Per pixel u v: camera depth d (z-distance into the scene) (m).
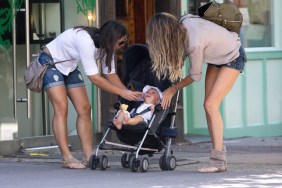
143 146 25.33
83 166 26.08
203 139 35.19
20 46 30.73
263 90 36.78
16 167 26.75
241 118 36.16
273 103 37.12
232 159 28.73
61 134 25.97
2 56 30.78
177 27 23.98
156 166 26.64
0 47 30.81
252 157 29.34
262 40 37.09
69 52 25.36
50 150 31.41
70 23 32.41
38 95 31.80
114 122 24.72
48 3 31.84
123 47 25.94
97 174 24.69
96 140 32.53
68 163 26.09
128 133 24.91
